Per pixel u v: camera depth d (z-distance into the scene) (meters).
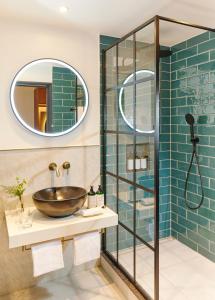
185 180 2.66
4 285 2.12
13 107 2.04
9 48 2.02
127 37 2.01
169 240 2.87
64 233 1.76
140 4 1.79
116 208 2.33
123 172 2.19
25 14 1.93
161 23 2.07
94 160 2.40
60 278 2.32
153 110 1.74
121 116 2.18
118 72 2.20
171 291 2.03
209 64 2.27
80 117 2.31
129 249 2.18
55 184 2.24
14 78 2.04
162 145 2.77
